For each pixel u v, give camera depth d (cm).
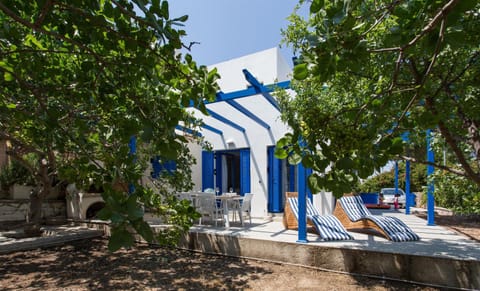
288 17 424
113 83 179
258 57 1034
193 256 593
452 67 229
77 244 688
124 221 101
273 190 923
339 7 113
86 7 131
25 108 223
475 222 823
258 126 963
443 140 351
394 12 125
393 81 164
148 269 504
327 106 395
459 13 103
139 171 190
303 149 157
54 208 915
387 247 480
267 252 548
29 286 422
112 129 205
